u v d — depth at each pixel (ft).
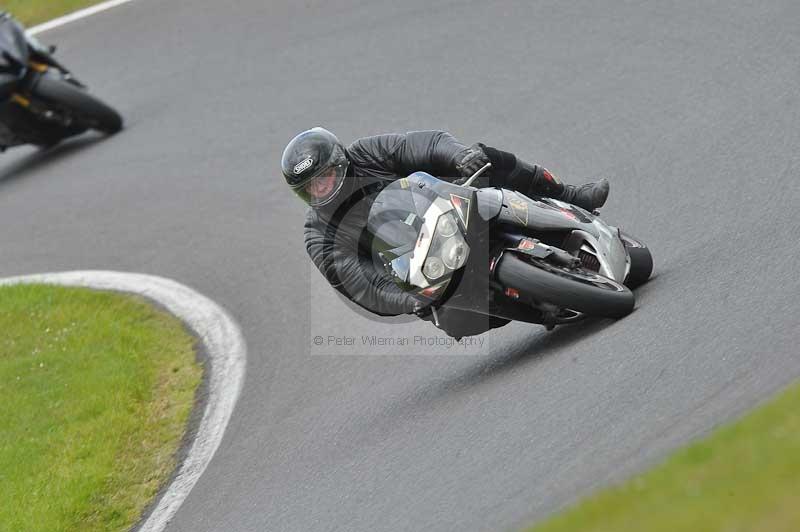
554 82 119.34
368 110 128.47
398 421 74.13
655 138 101.81
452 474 61.46
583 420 59.62
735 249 74.33
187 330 104.12
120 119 148.77
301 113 133.90
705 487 43.75
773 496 40.75
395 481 64.49
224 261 114.42
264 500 71.61
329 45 146.82
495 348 81.35
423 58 134.72
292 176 69.26
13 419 91.56
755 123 96.53
